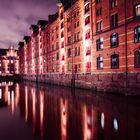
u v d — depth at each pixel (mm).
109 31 29922
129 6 25781
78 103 21094
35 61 80688
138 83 23938
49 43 61344
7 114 16812
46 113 16766
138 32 24500
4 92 37438
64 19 48344
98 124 12484
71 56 44344
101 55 32031
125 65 26266
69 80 45125
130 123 12375
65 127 12094
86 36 37625
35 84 63469
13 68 124875
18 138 10172
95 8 34000
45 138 10086
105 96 25844
